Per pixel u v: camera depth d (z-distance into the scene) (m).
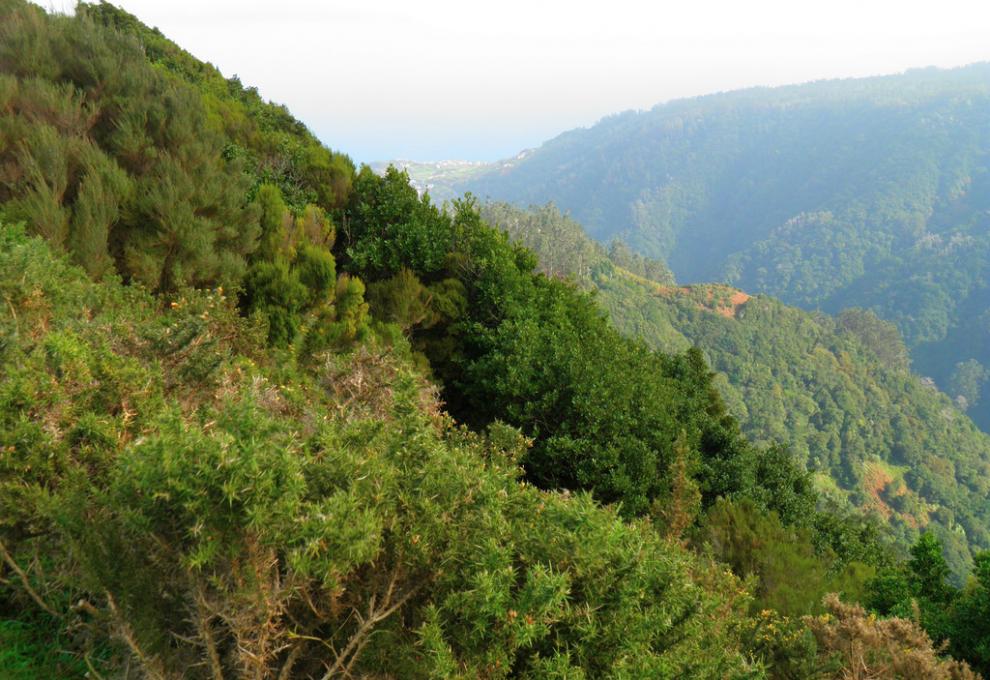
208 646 2.14
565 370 13.23
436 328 15.77
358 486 2.53
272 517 2.11
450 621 2.50
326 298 11.50
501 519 2.79
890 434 141.88
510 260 17.53
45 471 2.77
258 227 11.30
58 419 3.07
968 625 6.01
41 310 4.93
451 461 3.02
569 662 2.51
